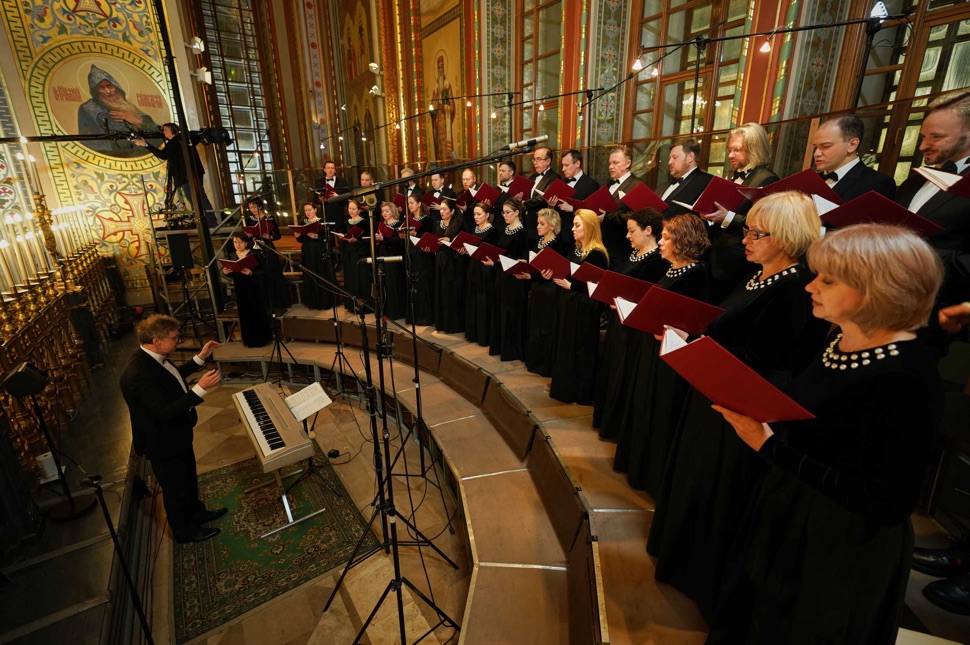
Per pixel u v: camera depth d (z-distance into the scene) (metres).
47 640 2.29
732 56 5.14
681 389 2.23
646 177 5.57
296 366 5.84
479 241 4.40
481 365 4.23
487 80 8.14
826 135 2.45
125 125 7.29
